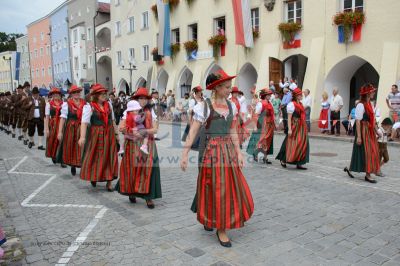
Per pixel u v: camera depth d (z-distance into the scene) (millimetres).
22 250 4090
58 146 8641
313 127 16031
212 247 4078
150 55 28938
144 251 4008
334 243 4137
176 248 4066
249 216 4109
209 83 3990
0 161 9664
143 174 5379
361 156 6906
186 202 5785
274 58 18609
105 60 37656
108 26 35094
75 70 41906
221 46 22156
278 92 16453
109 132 6328
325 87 16766
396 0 14125
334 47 16312
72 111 7738
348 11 15773
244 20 19250
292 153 7910
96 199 5996
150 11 28453
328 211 5219
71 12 41938
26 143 12883
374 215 5031
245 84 21500
